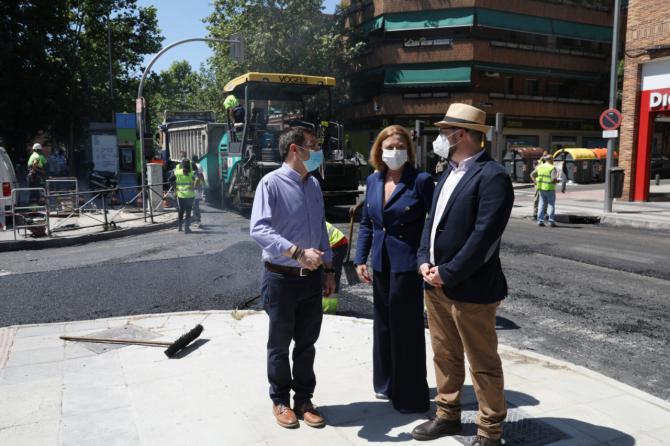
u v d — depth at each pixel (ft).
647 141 60.90
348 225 41.96
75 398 12.62
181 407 12.11
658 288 24.00
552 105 114.73
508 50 107.65
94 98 98.22
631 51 60.95
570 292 23.35
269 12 104.01
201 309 20.76
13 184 45.24
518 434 10.73
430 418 11.51
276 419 11.39
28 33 85.97
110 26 123.95
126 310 20.70
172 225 45.60
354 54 108.99
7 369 14.42
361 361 14.78
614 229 43.91
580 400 12.31
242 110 47.47
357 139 122.62
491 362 9.95
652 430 10.92
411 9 105.50
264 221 10.84
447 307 10.16
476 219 9.55
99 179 62.90
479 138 9.98
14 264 30.42
